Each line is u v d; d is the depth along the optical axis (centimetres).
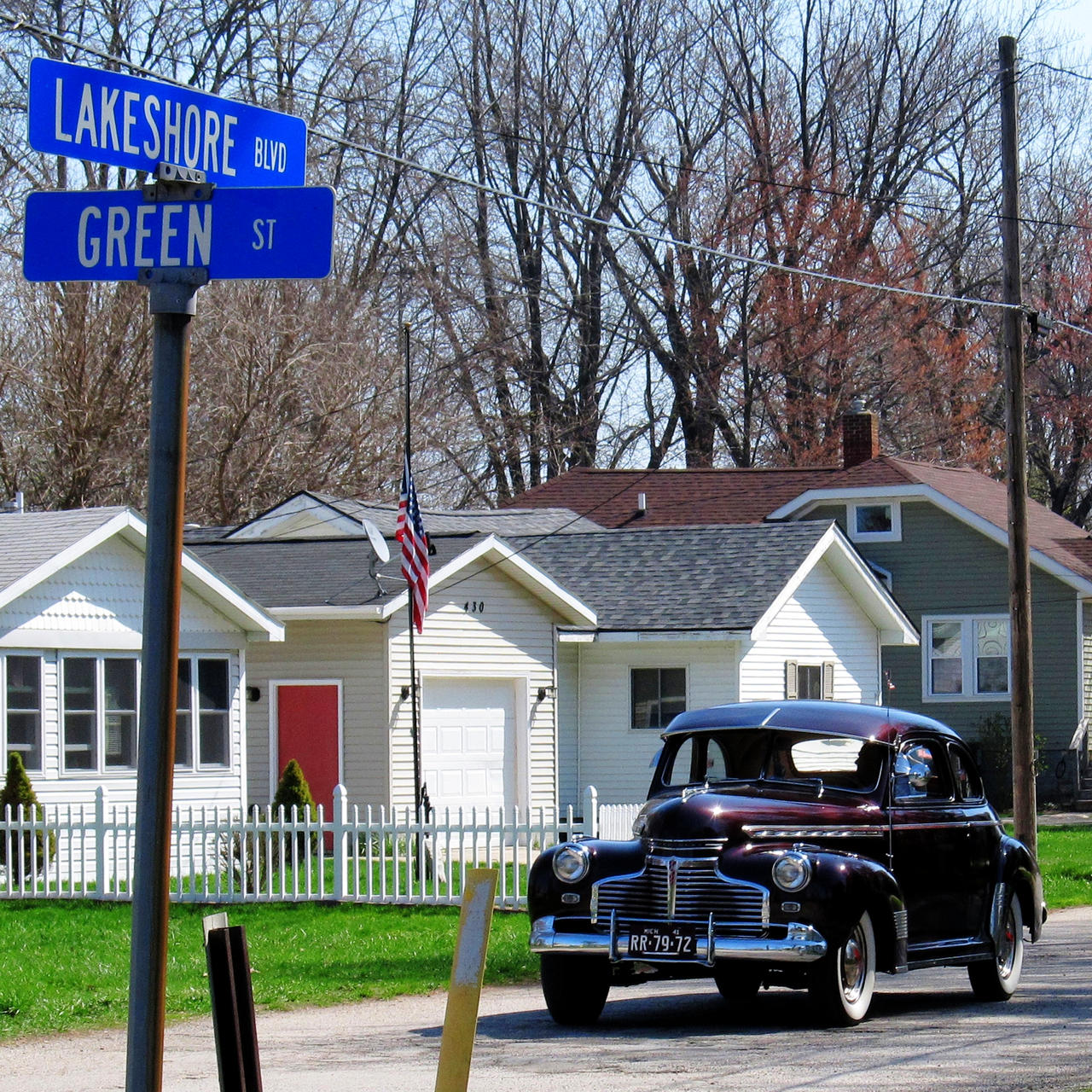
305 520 8112
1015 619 5703
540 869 3088
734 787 3269
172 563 1316
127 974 3666
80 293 8831
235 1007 1452
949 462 13012
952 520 10044
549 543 8412
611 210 12850
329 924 4438
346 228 11569
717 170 12938
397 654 6469
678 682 7625
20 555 5669
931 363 12938
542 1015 3241
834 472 10825
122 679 5969
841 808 3148
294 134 1499
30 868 5359
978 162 13375
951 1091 2339
